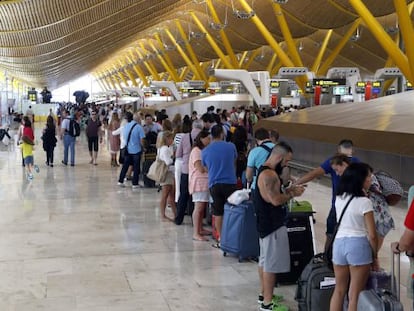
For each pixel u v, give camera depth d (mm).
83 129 42531
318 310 4938
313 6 43531
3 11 17422
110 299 5871
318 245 7836
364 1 38719
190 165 8445
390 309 3943
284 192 5469
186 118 9875
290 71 39000
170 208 11125
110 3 22766
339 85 42188
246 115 23141
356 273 4453
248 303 5770
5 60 31844
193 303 5766
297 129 16453
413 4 42312
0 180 15250
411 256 3906
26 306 5656
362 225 4465
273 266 5418
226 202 7613
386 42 26781
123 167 14133
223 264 7180
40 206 11312
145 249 7934
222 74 35344
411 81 26266
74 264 7180
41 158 21844
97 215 10398
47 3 17750
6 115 46719
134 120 14305
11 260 7359
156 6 33750
